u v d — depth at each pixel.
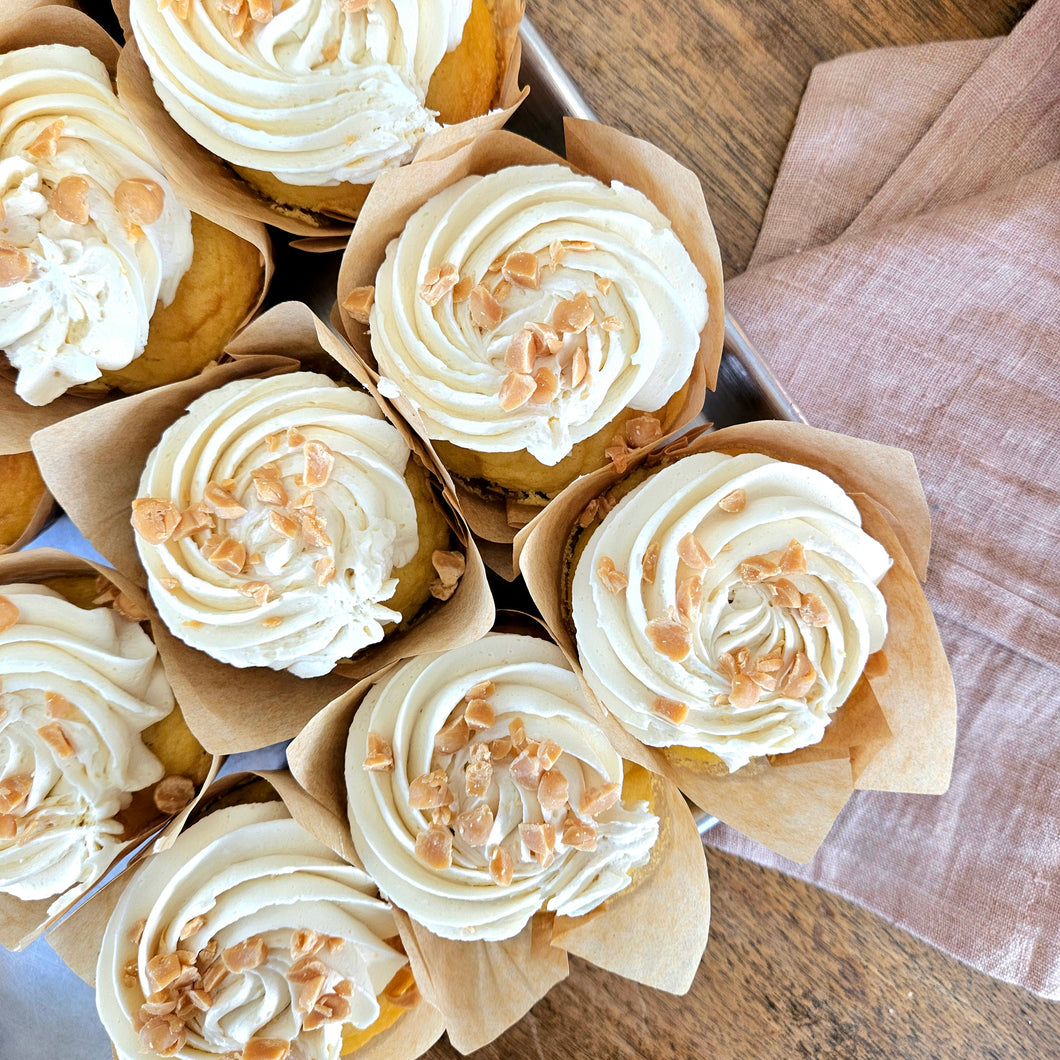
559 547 0.33
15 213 0.30
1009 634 0.36
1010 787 0.36
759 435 0.32
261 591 0.30
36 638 0.31
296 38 0.31
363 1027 0.31
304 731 0.30
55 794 0.31
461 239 0.31
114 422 0.31
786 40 0.37
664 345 0.32
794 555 0.31
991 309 0.36
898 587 0.33
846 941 0.36
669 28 0.37
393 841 0.31
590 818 0.31
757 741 0.31
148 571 0.31
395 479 0.32
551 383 0.31
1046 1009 0.36
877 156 0.37
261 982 0.31
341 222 0.33
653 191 0.32
